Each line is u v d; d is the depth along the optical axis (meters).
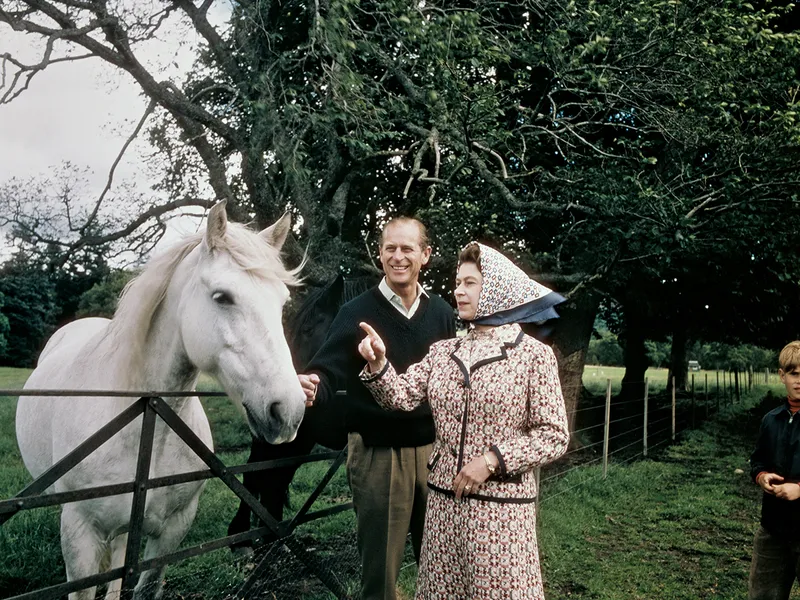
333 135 7.39
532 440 1.86
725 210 7.12
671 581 4.25
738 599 3.94
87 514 2.44
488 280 2.00
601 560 4.63
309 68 7.74
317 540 4.24
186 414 2.63
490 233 8.12
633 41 6.83
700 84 6.58
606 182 6.84
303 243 7.92
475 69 6.88
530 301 1.99
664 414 13.25
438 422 2.02
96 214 8.85
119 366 2.49
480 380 1.94
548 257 8.60
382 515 2.37
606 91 6.85
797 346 2.87
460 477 1.86
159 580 2.71
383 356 2.05
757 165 6.67
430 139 6.66
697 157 8.54
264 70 7.01
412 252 2.39
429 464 2.07
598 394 18.78
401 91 8.90
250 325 2.18
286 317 6.43
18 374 20.03
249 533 2.64
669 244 6.93
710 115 6.87
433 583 1.97
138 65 7.31
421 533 2.54
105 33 7.24
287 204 7.84
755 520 5.83
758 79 7.02
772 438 2.91
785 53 6.78
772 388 26.00
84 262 8.94
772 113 7.24
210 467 2.41
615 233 6.59
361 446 2.42
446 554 1.95
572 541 4.97
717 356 40.41
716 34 6.45
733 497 6.62
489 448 1.91
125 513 2.42
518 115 7.66
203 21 8.09
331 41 5.45
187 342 2.34
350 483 2.48
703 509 6.08
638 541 5.12
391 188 10.03
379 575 2.39
